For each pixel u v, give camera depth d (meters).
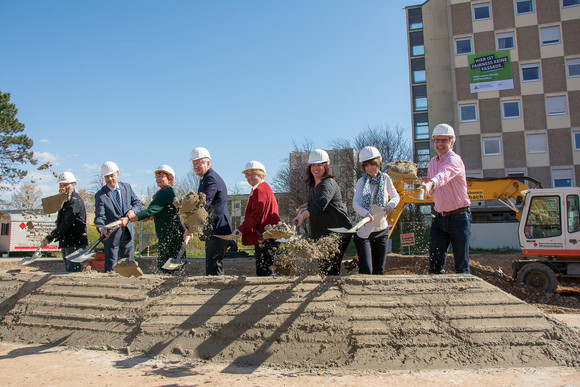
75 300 4.71
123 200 6.70
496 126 29.12
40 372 3.54
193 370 3.58
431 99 30.88
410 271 11.48
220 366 3.69
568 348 3.61
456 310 3.81
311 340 3.77
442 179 4.19
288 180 29.59
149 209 5.38
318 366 3.61
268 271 5.12
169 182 5.70
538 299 9.52
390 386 3.13
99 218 6.36
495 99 29.30
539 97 28.69
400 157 28.56
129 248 6.75
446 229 4.60
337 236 4.30
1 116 25.88
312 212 4.44
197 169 5.16
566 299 9.41
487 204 26.38
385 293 3.96
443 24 31.27
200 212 4.58
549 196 10.55
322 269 4.50
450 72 30.69
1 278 5.24
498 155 28.95
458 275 4.08
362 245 4.61
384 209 4.70
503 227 24.36
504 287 10.08
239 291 4.22
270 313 3.97
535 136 28.62
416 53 33.50
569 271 10.19
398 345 3.65
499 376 3.30
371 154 4.80
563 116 28.28
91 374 3.49
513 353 3.58
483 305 3.84
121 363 3.78
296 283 4.14
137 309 4.40
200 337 4.01
